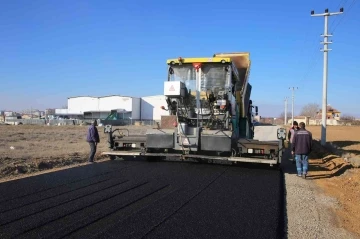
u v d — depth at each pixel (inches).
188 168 455.2
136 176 393.1
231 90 480.4
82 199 288.2
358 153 736.3
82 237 205.8
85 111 3501.5
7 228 219.0
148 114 3420.3
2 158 519.2
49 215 245.0
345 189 377.1
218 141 456.8
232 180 381.4
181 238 207.8
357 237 233.1
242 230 224.2
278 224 238.5
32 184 345.7
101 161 526.9
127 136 528.1
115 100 3398.1
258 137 1113.4
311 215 274.5
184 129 469.7
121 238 205.3
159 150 506.0
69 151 689.0
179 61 488.4
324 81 959.6
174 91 463.2
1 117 3860.7
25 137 1115.3
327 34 963.3
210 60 477.7
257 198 304.5
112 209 261.0
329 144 916.6
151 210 260.4
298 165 441.4
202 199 295.3
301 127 446.0
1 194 303.0
